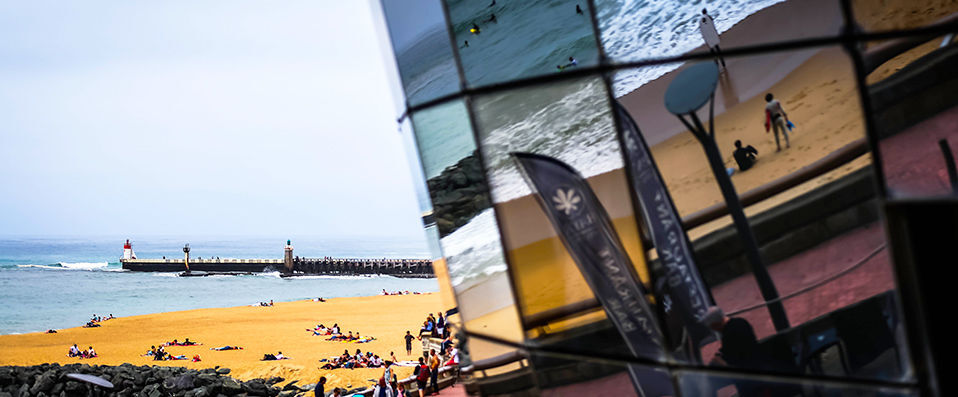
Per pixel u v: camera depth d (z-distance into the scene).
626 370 4.77
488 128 5.04
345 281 129.38
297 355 50.44
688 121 4.62
